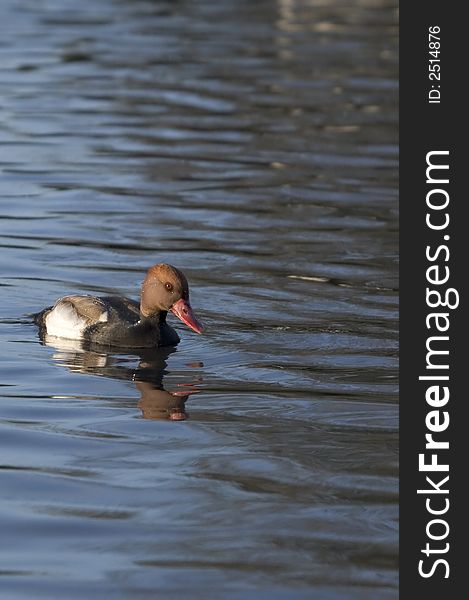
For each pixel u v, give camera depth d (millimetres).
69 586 8945
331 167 25031
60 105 29969
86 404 12789
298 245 19578
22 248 19031
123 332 14836
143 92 31625
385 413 12719
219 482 10820
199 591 8938
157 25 42562
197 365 14180
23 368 13859
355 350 14766
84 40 39000
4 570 9164
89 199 22203
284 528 9969
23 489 10594
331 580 9172
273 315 16109
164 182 23562
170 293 14789
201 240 19781
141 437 11867
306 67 35469
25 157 25141
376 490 10773
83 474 10938
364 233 20297
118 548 9547
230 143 26766
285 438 11922
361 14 46438
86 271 17969
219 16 45281
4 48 37062
